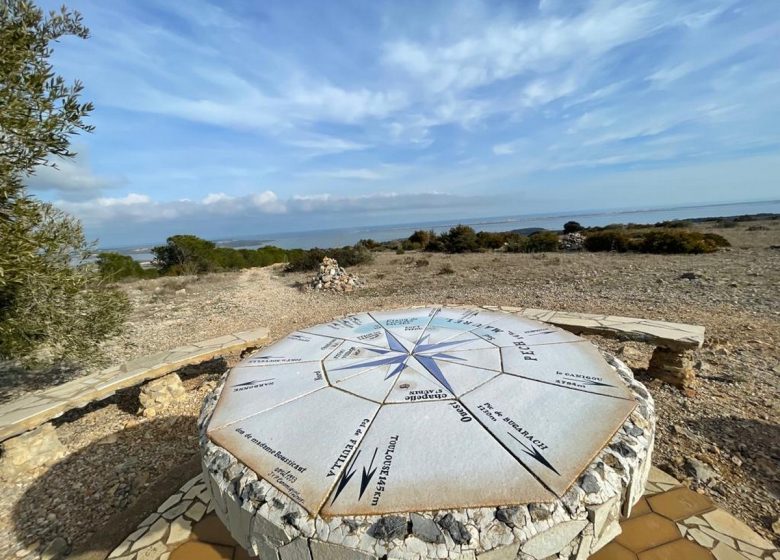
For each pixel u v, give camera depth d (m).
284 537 1.47
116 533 2.58
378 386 2.36
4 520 2.88
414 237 29.95
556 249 20.36
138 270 20.80
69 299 4.23
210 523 2.55
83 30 3.62
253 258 27.25
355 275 13.55
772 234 20.19
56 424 4.30
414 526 1.38
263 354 3.09
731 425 3.29
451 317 3.74
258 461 1.81
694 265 11.04
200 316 9.36
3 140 3.10
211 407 2.36
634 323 4.54
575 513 1.44
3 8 3.18
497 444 1.75
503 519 1.39
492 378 2.37
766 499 2.50
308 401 2.28
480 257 18.47
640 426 1.90
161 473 3.33
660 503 2.44
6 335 3.81
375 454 1.75
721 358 4.58
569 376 2.36
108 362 4.93
